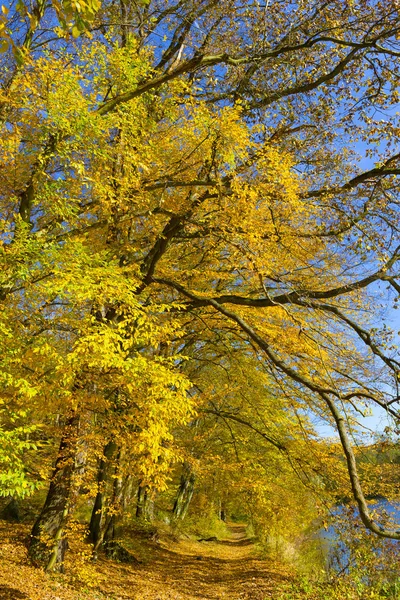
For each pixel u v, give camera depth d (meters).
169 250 10.95
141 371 6.21
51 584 8.25
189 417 6.63
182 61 10.62
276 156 7.20
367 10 8.51
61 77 6.34
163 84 8.66
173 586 11.53
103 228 8.87
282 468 12.32
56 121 6.10
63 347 7.65
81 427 8.23
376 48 8.09
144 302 10.27
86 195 8.58
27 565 8.76
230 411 13.24
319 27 8.91
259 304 8.82
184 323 10.72
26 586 7.71
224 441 13.16
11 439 5.27
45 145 6.73
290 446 11.52
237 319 8.21
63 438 8.27
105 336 5.76
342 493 10.13
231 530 32.88
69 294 5.98
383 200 8.47
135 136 7.62
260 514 12.33
